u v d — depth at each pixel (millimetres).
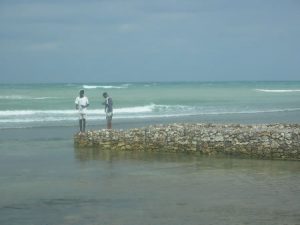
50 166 17906
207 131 20109
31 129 31234
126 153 20844
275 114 43688
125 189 14172
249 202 12633
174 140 20672
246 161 18656
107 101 23672
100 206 12391
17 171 17016
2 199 13141
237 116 41531
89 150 21750
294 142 18656
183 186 14484
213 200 12867
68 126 33031
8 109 45500
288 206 12250
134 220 11188
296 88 114312
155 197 13234
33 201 12914
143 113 44438
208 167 17453
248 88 113000
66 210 12055
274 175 15938
